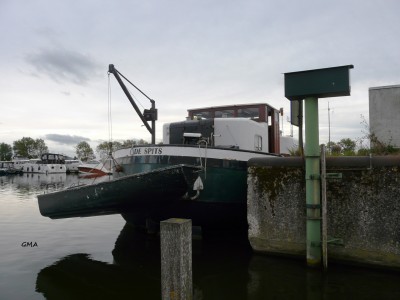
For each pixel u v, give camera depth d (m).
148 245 8.70
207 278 6.12
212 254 7.57
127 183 7.34
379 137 10.17
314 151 6.48
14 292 5.68
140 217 9.41
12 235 9.82
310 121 6.52
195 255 7.50
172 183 7.20
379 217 6.23
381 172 6.25
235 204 8.45
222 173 8.23
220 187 8.23
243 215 8.81
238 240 8.88
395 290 5.46
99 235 9.86
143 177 7.21
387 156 6.28
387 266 6.16
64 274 6.54
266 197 7.19
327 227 6.61
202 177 8.06
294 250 6.90
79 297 5.50
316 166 6.47
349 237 6.44
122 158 9.27
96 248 8.41
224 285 5.80
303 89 6.43
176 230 3.97
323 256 6.27
